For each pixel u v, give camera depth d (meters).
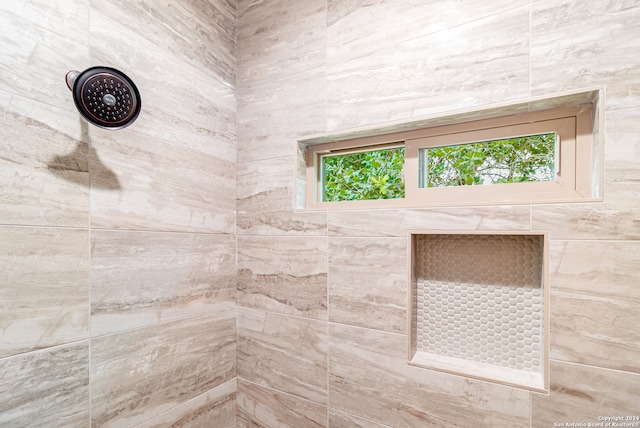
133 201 0.93
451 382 0.91
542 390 0.80
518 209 0.83
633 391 0.72
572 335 0.78
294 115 1.17
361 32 1.05
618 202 0.74
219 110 1.22
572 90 0.78
